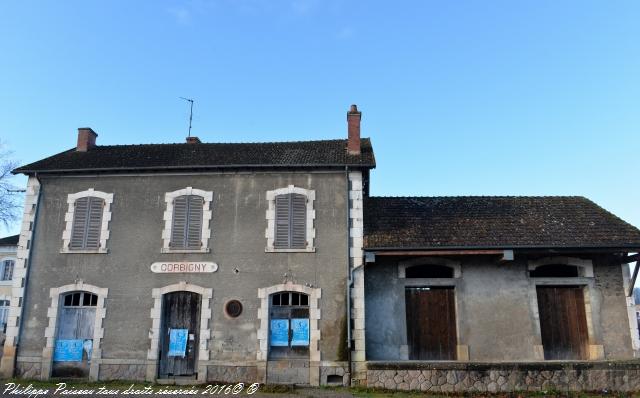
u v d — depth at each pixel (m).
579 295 14.77
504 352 14.10
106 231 14.70
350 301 13.76
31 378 13.75
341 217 14.48
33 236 14.81
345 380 13.27
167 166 14.80
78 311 14.38
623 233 14.51
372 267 14.80
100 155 16.36
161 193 14.94
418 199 16.78
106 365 13.77
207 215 14.64
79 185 15.16
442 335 14.49
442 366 12.84
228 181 14.93
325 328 13.69
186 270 14.26
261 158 15.41
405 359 14.12
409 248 13.83
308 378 13.37
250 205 14.70
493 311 14.39
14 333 14.07
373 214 15.73
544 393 12.40
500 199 16.80
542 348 14.15
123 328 13.98
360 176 14.73
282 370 13.48
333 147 16.56
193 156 15.85
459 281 14.60
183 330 14.07
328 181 14.80
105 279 14.35
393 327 14.38
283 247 14.30
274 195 14.70
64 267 14.52
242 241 14.41
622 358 14.06
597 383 12.66
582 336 14.47
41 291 14.39
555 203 16.52
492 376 12.72
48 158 16.22
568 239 14.23
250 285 14.06
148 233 14.64
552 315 14.61
